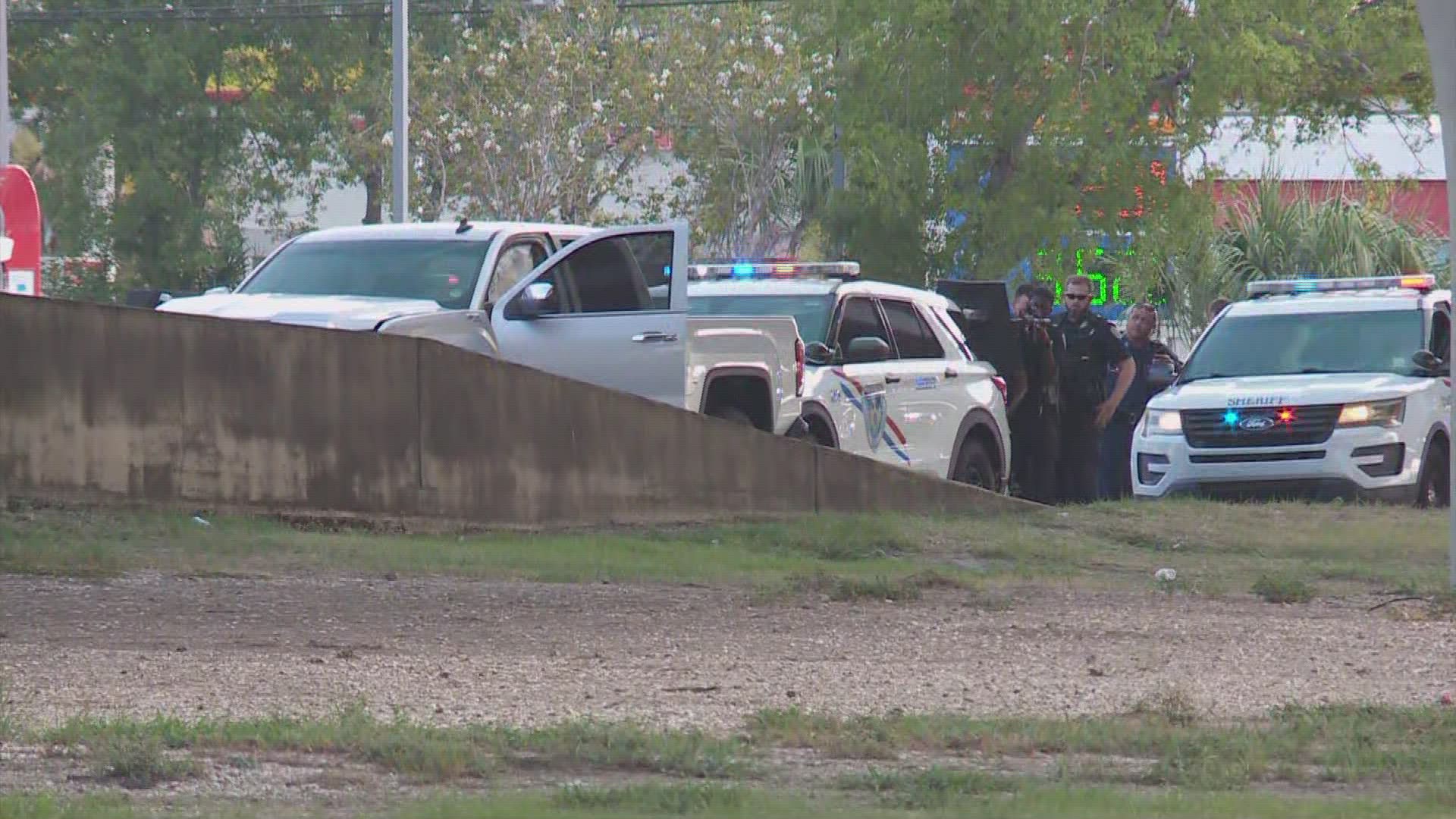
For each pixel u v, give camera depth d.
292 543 52.22
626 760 27.86
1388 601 48.38
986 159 133.88
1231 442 73.25
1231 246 150.50
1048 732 30.61
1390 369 76.50
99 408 54.44
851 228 139.50
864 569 54.38
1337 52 137.62
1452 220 48.50
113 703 32.62
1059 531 63.88
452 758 27.20
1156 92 134.75
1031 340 80.81
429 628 41.84
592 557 53.72
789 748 29.59
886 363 72.38
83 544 49.25
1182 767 27.94
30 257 88.50
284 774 26.67
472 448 59.31
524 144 178.00
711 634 42.06
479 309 62.22
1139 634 43.06
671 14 188.75
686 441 63.22
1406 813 25.05
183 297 69.06
